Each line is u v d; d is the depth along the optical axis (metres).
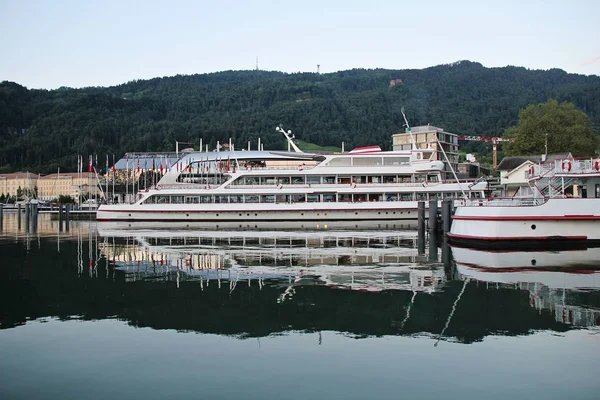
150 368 15.27
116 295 24.55
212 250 41.56
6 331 18.84
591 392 13.59
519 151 96.00
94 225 79.75
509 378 14.45
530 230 41.06
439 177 74.06
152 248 43.38
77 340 17.81
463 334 18.25
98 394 13.60
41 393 13.67
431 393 13.55
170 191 74.38
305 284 27.00
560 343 17.22
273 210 71.69
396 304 22.48
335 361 15.77
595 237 40.84
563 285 26.09
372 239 50.09
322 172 73.94
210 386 14.03
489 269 31.06
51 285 27.06
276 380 14.39
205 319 20.38
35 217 98.38
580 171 42.72
